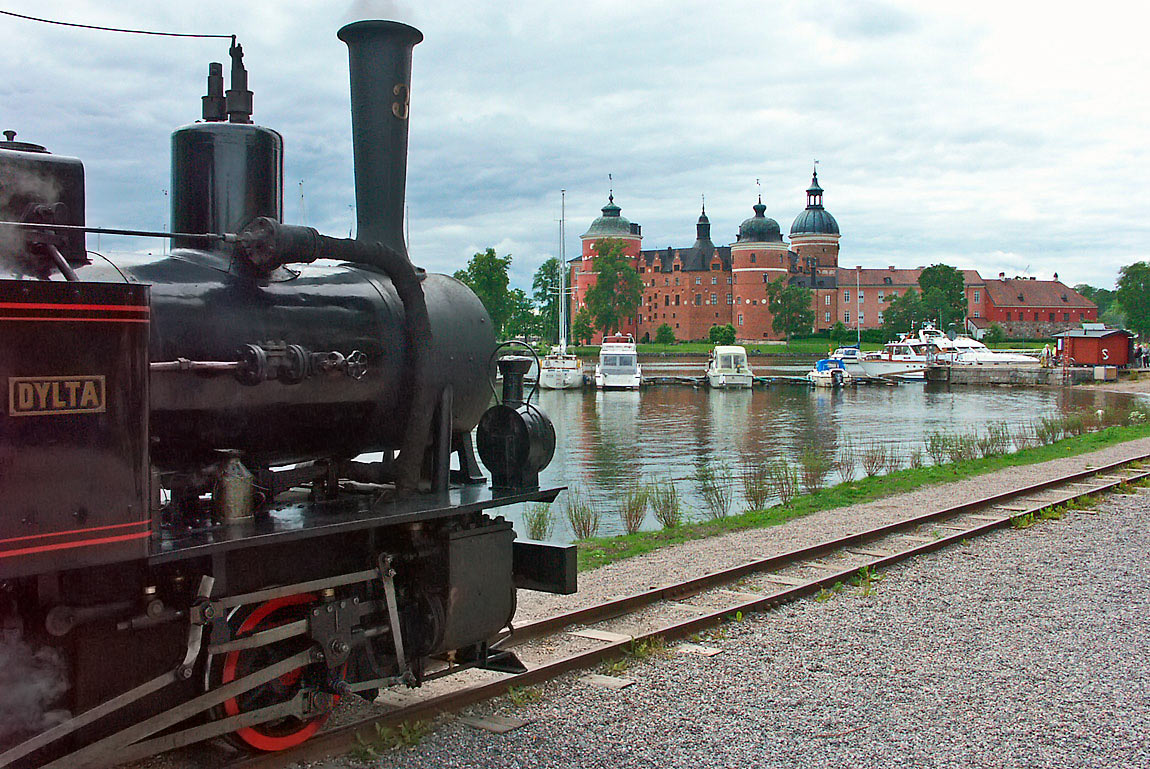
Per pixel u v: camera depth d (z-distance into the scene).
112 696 4.26
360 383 5.41
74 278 4.13
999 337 132.75
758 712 5.79
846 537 11.16
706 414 44.06
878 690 6.20
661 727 5.54
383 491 5.66
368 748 4.97
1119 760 5.14
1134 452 22.30
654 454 28.70
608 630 7.57
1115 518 13.04
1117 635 7.49
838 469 23.09
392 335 5.60
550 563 6.23
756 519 13.84
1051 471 18.97
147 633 4.36
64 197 4.36
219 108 5.40
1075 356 71.75
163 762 4.81
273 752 4.85
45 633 4.14
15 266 4.09
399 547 5.51
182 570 4.43
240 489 4.72
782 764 5.07
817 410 46.19
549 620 7.41
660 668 6.60
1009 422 38.75
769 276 144.50
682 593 8.84
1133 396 54.16
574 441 32.66
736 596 8.80
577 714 5.70
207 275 4.83
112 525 3.88
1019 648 7.14
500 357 6.30
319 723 5.12
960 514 13.40
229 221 5.16
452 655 5.95
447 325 6.04
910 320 134.00
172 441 4.67
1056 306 153.38
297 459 5.48
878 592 8.88
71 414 3.78
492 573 5.77
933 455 23.73
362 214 5.77
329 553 5.11
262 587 4.76
